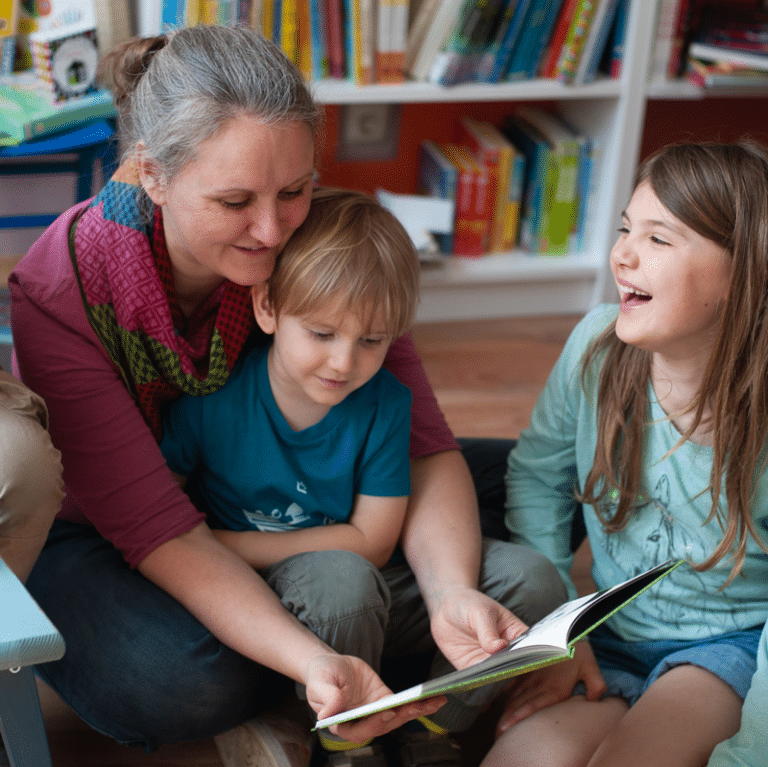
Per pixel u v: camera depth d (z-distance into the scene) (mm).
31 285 1023
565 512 1260
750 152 984
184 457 1136
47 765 817
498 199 2508
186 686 1004
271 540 1117
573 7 2252
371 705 866
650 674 1091
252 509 1147
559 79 2324
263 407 1105
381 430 1104
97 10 1966
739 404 1000
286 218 961
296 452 1111
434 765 1087
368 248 1010
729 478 1020
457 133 2639
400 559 1182
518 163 2480
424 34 2266
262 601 1000
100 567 1084
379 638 1033
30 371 1035
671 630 1116
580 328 1192
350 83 2238
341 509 1130
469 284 2527
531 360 2357
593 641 1193
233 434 1110
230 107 878
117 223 1012
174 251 1024
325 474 1109
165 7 1979
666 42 2357
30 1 1937
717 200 946
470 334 2484
